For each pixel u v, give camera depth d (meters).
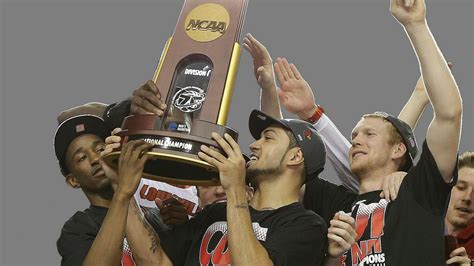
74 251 3.36
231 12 3.08
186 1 3.17
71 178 3.61
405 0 3.19
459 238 3.87
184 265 3.30
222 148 2.94
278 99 4.07
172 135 2.91
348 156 4.04
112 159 3.10
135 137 2.96
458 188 3.96
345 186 4.07
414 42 3.23
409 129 3.62
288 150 3.26
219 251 3.21
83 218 3.49
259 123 3.35
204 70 3.04
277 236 3.11
